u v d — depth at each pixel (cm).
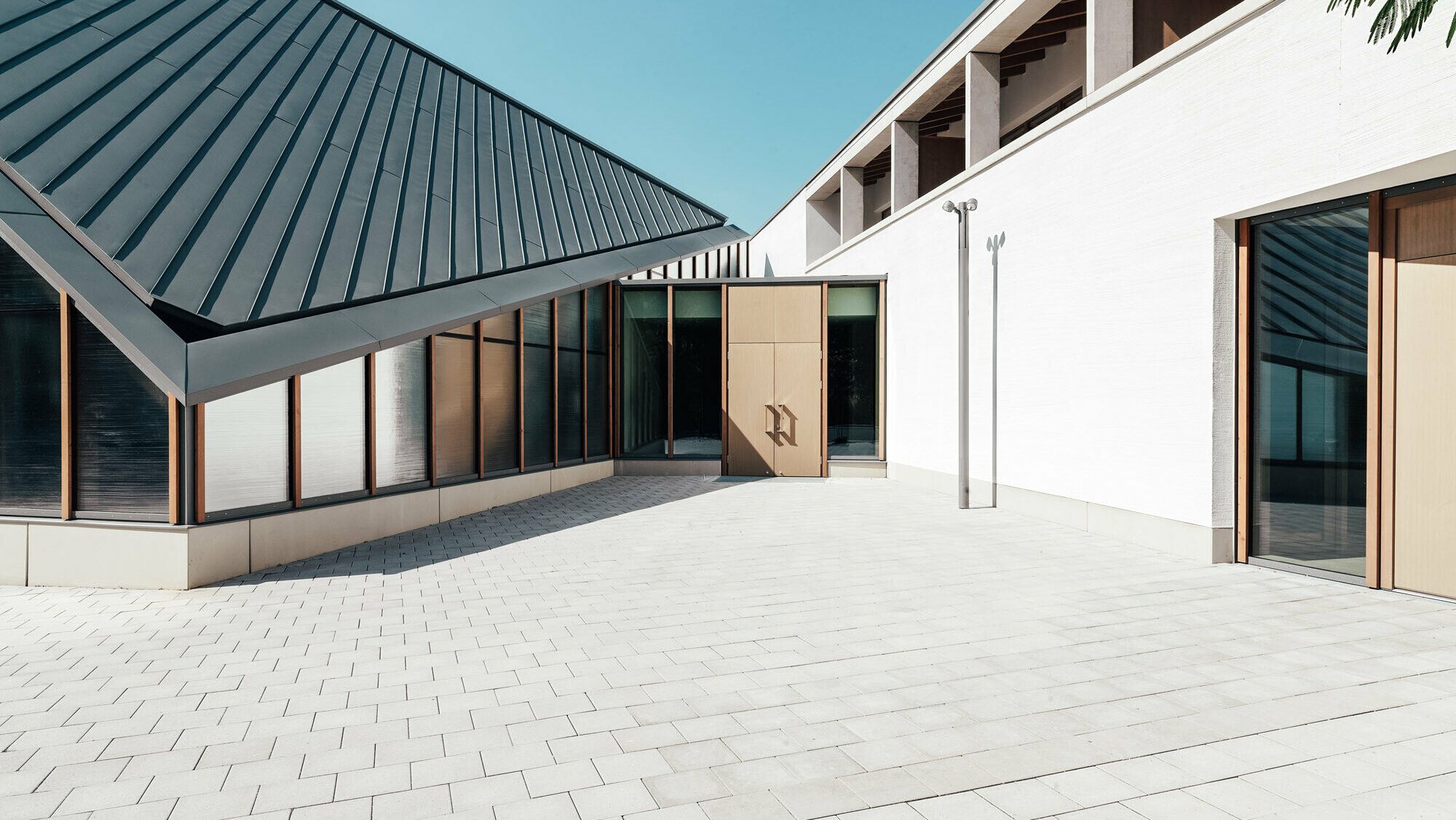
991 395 1165
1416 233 609
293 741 383
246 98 1011
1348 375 660
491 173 1354
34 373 727
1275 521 725
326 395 860
